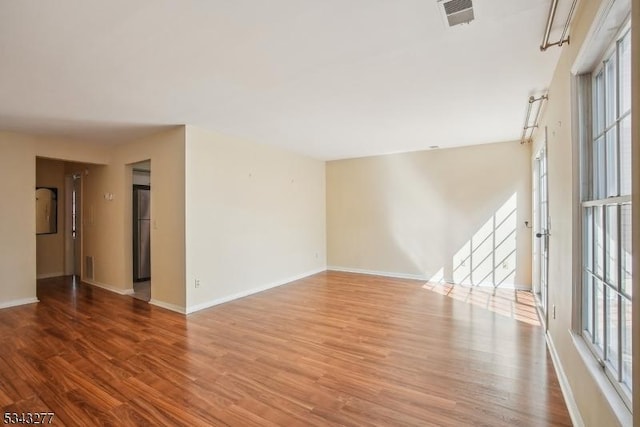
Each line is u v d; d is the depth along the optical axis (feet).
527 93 10.23
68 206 21.16
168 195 14.02
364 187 21.57
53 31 6.47
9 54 7.36
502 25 6.55
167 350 9.70
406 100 10.85
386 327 11.57
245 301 15.05
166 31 6.57
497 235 17.53
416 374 8.20
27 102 10.53
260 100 10.69
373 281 19.29
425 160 19.52
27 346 9.99
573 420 6.21
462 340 10.34
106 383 7.82
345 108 11.59
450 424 6.23
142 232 19.90
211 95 10.14
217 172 14.73
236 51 7.46
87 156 16.58
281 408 6.82
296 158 20.20
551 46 7.23
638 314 3.34
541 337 10.55
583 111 6.44
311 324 11.93
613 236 5.28
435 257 19.29
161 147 14.37
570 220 6.92
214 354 9.42
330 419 6.44
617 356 4.83
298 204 20.29
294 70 8.50
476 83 9.44
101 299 15.47
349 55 7.73
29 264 14.92
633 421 3.45
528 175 16.74
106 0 5.53
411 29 6.66
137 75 8.61
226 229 15.14
